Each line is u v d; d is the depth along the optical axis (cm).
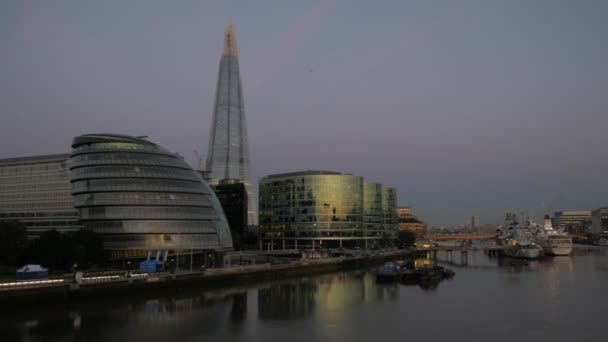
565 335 8019
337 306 10650
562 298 11944
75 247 12812
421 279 15738
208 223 16750
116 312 9344
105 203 15275
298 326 8588
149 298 11025
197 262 17175
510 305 10919
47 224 17638
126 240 15125
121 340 7412
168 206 15862
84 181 15750
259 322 8856
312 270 18325
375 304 10981
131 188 15575
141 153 16462
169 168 16638
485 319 9294
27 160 18588
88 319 8669
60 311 9238
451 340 7681
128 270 13388
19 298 8900
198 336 7762
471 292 13075
